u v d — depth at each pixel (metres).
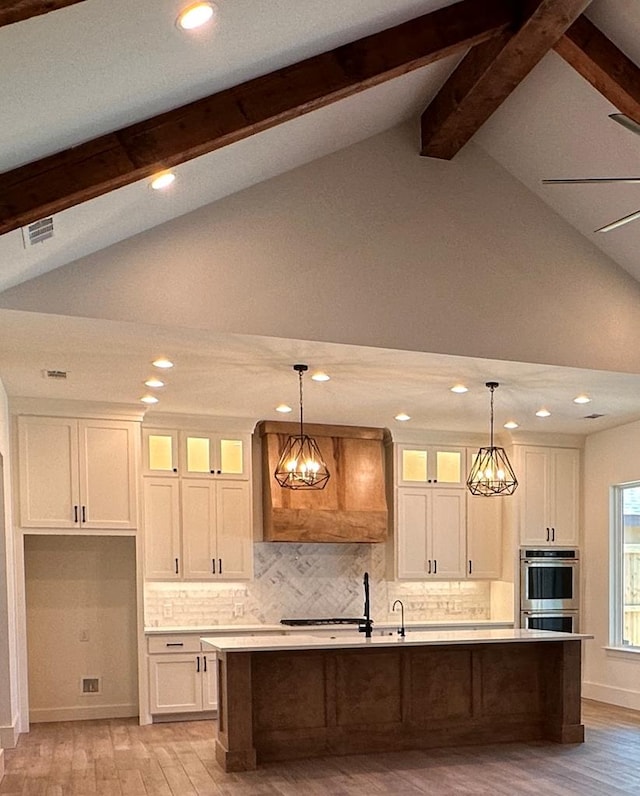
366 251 5.19
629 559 8.12
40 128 3.19
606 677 8.07
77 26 2.60
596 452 8.52
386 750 5.95
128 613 7.29
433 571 8.29
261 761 5.64
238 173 4.67
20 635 6.63
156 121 3.65
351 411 7.40
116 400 6.84
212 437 7.62
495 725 6.27
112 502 6.92
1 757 5.27
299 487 6.50
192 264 4.77
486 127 5.48
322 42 3.83
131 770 5.42
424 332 5.26
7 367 5.56
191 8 2.85
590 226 5.70
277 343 5.01
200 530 7.47
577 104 4.94
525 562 8.36
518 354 5.49
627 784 5.06
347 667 5.95
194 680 7.04
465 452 8.62
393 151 5.38
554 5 4.10
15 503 6.62
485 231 5.53
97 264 4.57
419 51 4.16
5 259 3.90
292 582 7.99
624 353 5.80
